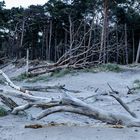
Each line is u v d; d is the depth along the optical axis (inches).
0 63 1628.9
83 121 365.1
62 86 593.0
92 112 310.2
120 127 292.8
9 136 279.7
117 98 336.5
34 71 1056.2
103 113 309.9
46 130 288.2
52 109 319.6
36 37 2343.8
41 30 2316.7
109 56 1815.9
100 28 1766.7
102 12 1790.1
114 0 1850.4
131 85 805.2
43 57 2249.0
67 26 2084.2
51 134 272.7
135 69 1062.4
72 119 378.0
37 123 342.3
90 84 836.0
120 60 2017.7
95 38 1766.7
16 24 2223.2
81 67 1057.5
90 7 1964.8
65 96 315.9
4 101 421.1
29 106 376.8
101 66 1075.9
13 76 1169.4
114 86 798.5
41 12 2250.2
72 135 265.7
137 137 259.4
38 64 1247.5
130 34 2196.1
